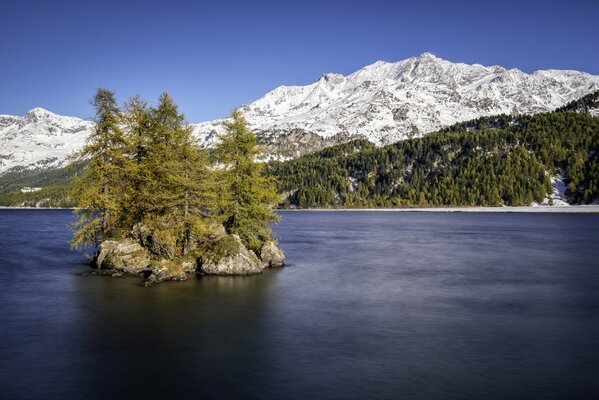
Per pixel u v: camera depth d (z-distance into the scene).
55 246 68.25
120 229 48.78
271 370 20.28
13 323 27.25
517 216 173.38
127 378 19.38
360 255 61.31
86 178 47.75
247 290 37.19
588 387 18.66
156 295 35.06
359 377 19.58
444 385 18.80
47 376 19.53
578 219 151.62
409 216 185.38
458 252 64.94
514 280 42.88
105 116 47.94
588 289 38.56
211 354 22.22
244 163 49.19
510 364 21.14
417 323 27.91
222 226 48.56
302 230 108.19
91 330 25.95
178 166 44.38
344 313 30.19
